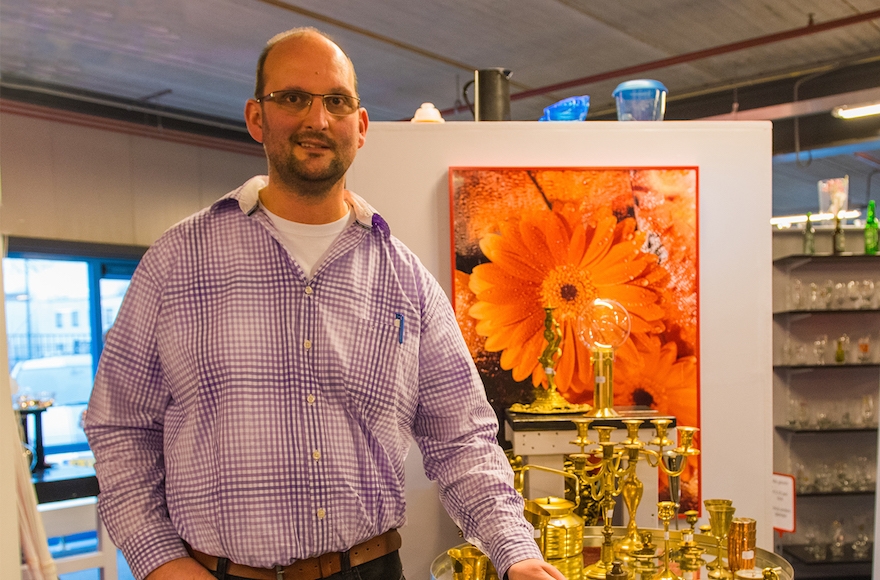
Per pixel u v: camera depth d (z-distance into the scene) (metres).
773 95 6.67
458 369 1.54
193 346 1.33
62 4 4.93
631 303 2.49
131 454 1.36
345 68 1.38
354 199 1.50
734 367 2.54
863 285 4.93
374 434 1.40
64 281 7.60
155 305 1.36
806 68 6.57
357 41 5.75
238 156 8.39
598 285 2.48
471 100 7.18
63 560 3.86
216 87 6.94
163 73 6.50
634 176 2.49
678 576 1.86
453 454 1.52
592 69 6.51
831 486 4.89
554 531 1.91
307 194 1.37
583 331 2.43
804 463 5.02
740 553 1.84
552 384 2.38
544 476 2.25
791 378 5.04
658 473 2.38
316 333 1.35
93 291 7.73
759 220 2.55
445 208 2.46
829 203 5.05
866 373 5.02
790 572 1.84
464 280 2.44
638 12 5.30
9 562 1.22
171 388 1.36
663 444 1.98
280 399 1.32
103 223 7.32
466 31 5.58
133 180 7.52
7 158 6.68
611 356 2.34
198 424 1.32
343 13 5.21
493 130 2.46
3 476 1.23
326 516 1.32
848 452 5.02
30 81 6.64
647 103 2.56
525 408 2.36
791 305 5.00
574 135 2.49
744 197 2.54
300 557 1.31
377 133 2.44
